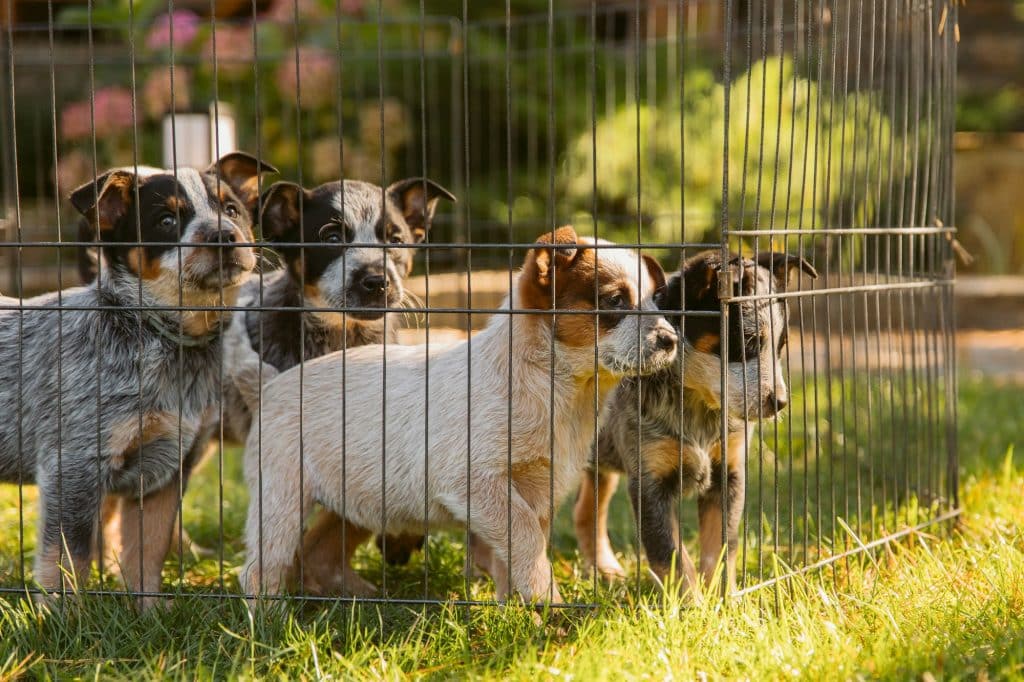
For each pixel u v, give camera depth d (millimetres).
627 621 5000
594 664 4523
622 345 5504
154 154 15336
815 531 7059
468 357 5258
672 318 6074
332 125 16516
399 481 5758
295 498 5863
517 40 18141
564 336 5617
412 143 17562
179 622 5367
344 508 5902
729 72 4973
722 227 5086
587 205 16812
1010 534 6566
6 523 7648
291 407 5996
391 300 7434
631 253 5863
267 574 5773
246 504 8328
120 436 5883
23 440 5996
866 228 6766
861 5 6262
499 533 5492
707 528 6340
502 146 18109
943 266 7289
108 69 16750
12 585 6082
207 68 15391
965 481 8039
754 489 8055
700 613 4980
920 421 8188
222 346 6234
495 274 13570
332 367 6105
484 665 4820
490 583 6539
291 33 16000
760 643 4684
